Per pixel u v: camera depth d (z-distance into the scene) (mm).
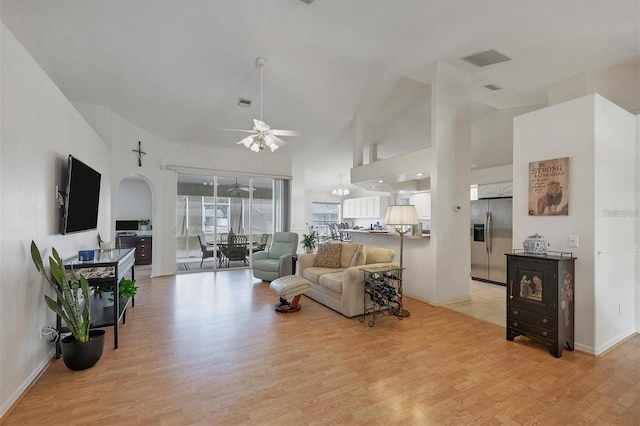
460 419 1914
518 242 3350
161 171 6246
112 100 4965
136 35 3604
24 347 2225
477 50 3689
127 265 3518
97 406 2029
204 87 4754
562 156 3012
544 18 2861
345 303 3834
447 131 4406
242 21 3410
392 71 4465
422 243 4656
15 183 2152
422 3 2801
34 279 2412
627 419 1913
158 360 2682
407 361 2682
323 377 2408
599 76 3881
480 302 4578
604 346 2898
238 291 5129
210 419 1906
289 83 4828
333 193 10742
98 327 2840
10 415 1938
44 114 2637
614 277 3027
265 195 7617
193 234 6758
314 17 3213
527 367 2580
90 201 3695
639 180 3275
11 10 2922
